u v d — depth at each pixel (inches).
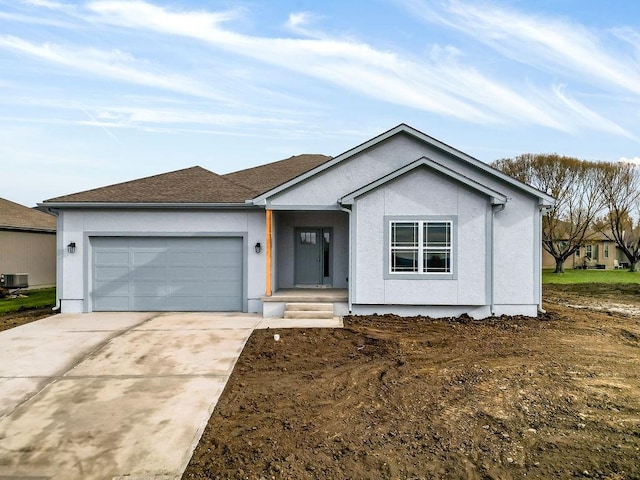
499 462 155.6
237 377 257.4
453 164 449.1
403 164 451.5
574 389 227.1
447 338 345.7
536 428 181.8
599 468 150.3
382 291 424.5
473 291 419.2
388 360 288.2
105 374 262.4
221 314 453.1
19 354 301.4
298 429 186.9
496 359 286.7
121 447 174.1
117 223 465.4
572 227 1098.1
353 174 450.9
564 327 387.9
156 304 470.6
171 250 470.9
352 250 425.4
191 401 221.1
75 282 464.4
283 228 531.5
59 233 463.8
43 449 173.0
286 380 251.6
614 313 478.3
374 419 195.3
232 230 470.0
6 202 829.2
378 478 147.3
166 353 304.7
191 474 153.3
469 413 198.4
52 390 236.8
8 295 626.5
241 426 191.8
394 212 422.6
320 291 495.5
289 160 710.5
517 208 434.0
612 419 189.9
